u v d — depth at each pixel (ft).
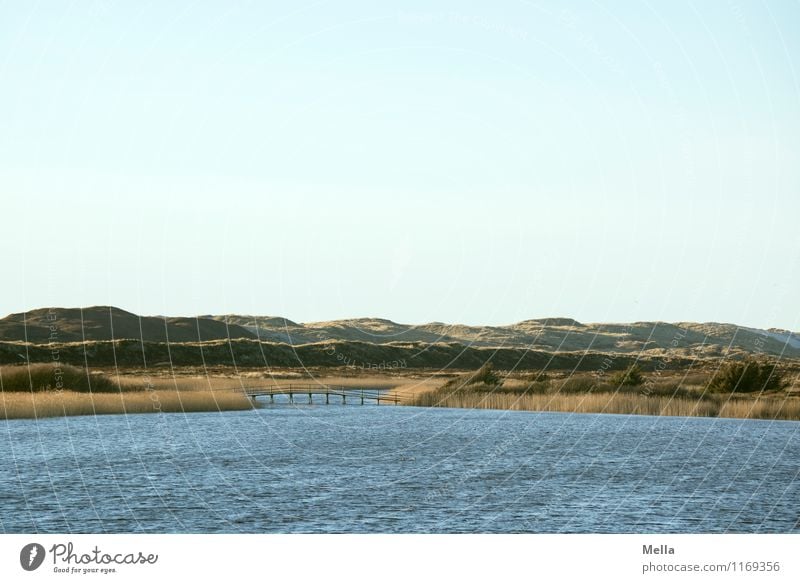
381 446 269.44
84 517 158.81
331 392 500.74
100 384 412.98
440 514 162.30
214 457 241.35
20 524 153.07
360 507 168.66
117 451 252.01
